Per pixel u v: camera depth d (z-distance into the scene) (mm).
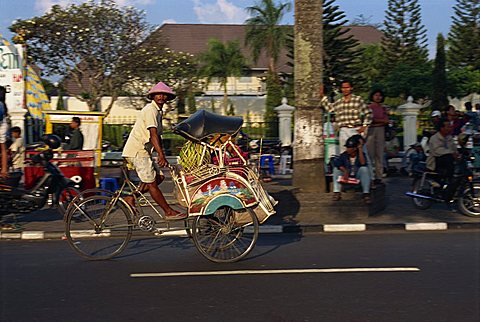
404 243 9125
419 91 36188
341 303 5953
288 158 20250
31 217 11617
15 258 8320
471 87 36750
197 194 7895
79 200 8203
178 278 7039
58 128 17547
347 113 11297
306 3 11273
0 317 5656
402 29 47031
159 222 8219
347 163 10906
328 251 8531
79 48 31266
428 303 5945
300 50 11359
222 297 6203
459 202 11297
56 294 6414
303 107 11383
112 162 19031
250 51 45375
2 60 18906
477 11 46750
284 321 5422
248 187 7996
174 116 34562
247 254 7977
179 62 34219
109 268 7617
